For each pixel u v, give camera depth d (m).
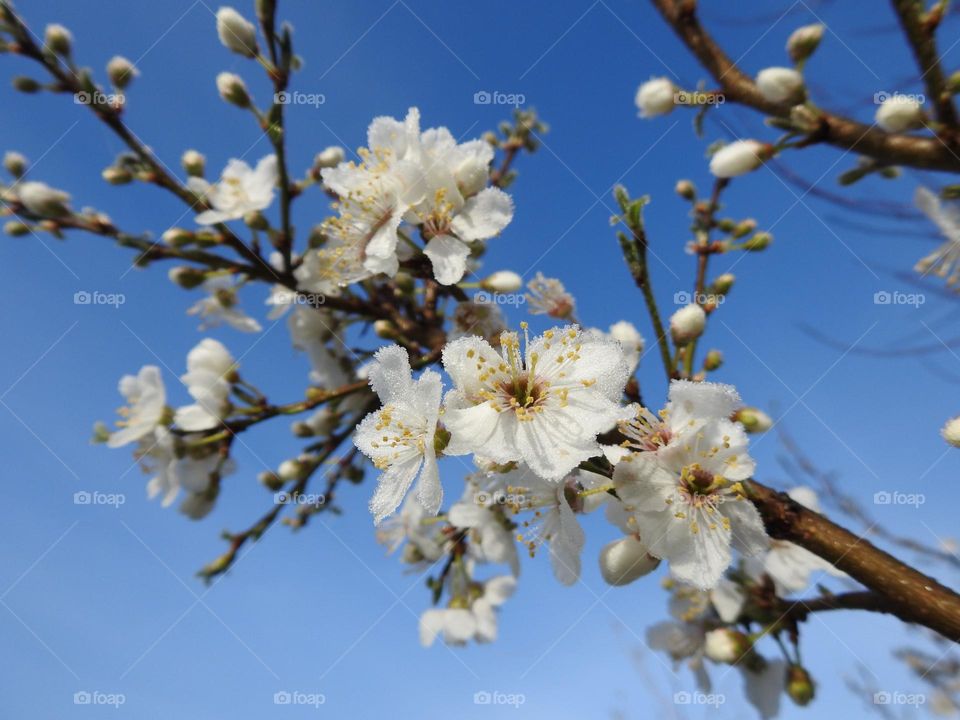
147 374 0.16
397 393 0.11
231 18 0.14
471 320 0.14
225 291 0.16
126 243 0.14
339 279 0.14
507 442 0.11
